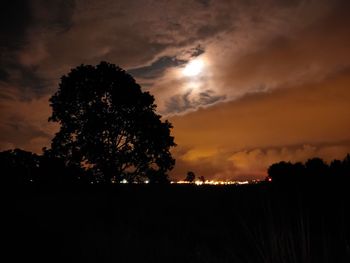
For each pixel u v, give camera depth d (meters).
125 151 49.66
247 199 20.69
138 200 34.75
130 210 26.55
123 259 10.87
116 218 21.72
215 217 19.58
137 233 14.01
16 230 16.75
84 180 48.69
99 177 49.06
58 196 39.12
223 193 31.38
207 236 13.84
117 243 12.38
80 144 48.62
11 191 43.97
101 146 48.03
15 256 12.38
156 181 49.06
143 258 10.95
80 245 12.88
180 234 15.20
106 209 28.55
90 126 48.34
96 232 15.08
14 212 23.30
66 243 13.70
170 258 10.94
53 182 48.44
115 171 48.31
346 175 19.70
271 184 23.83
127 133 50.09
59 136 49.22
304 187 18.91
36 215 23.06
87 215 24.92
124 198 36.91
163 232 16.02
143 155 49.66
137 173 49.72
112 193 41.91
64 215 24.44
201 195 33.12
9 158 49.34
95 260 11.10
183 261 10.48
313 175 21.22
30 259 11.98
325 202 13.16
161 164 50.56
